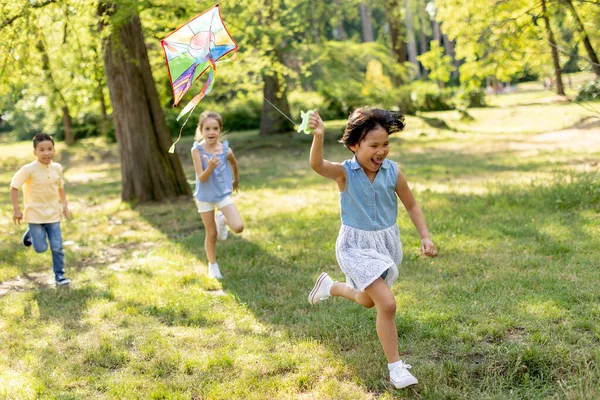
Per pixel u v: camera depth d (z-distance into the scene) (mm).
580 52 8344
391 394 3529
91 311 5293
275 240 7570
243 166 18531
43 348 4473
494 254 6246
